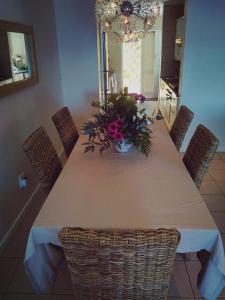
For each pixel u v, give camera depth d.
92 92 3.84
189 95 3.51
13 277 1.79
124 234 0.86
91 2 3.38
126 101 1.81
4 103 2.11
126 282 1.00
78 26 3.51
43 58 3.04
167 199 1.33
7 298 1.64
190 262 1.86
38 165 1.58
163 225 1.15
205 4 3.08
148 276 0.98
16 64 2.29
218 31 3.18
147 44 7.76
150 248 0.86
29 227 2.27
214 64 3.34
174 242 0.85
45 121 3.13
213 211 2.42
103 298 1.09
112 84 5.75
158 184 1.48
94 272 0.98
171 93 4.11
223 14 3.11
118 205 1.30
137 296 1.07
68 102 3.91
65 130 2.26
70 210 1.27
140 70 8.05
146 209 1.26
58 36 3.57
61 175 1.61
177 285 1.69
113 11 2.23
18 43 2.32
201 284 1.26
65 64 3.71
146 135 1.83
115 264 0.93
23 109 2.48
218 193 2.71
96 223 1.17
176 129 2.35
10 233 2.15
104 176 1.58
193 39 3.24
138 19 2.31
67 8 3.43
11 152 2.23
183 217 1.20
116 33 2.42
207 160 1.59
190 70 3.39
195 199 1.33
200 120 3.63
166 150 1.95
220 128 3.66
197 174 1.64
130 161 1.78
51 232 1.16
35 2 2.79
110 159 1.82
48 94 3.23
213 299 1.24
